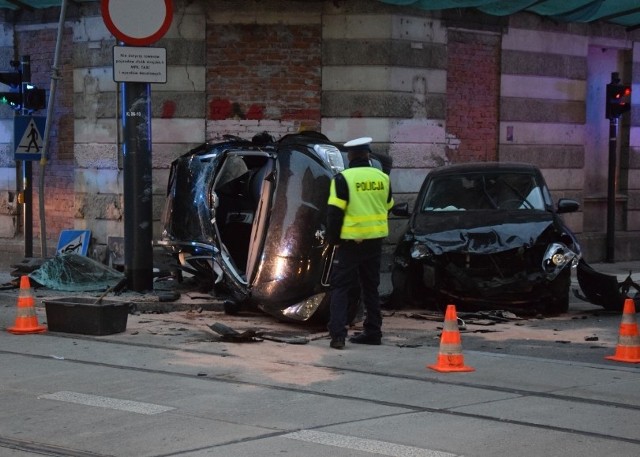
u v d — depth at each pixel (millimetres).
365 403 7238
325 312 10648
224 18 16109
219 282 11695
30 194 15781
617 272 18062
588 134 20031
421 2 15766
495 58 17953
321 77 16250
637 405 7270
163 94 16047
